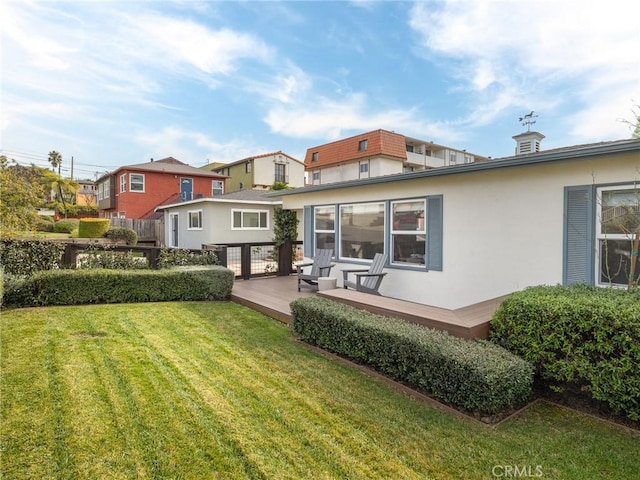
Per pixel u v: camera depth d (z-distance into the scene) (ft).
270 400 9.64
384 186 21.85
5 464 6.72
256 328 16.19
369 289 19.66
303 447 7.73
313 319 13.88
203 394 9.68
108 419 8.23
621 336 8.44
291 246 32.40
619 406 8.61
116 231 54.44
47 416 8.18
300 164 98.53
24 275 19.04
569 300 9.77
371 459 7.44
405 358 10.53
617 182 12.98
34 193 29.09
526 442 8.12
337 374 11.48
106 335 13.75
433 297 19.30
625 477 7.05
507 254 16.25
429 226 19.44
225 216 49.55
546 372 9.75
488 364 9.02
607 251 13.16
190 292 21.09
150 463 6.98
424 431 8.46
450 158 120.16
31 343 12.39
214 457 7.26
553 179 14.74
